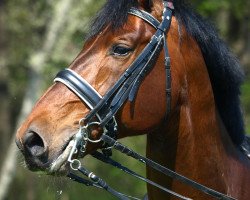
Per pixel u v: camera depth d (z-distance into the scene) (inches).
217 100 339.0
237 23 940.6
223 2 820.0
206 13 816.3
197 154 324.5
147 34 314.8
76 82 306.5
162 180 326.3
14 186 1102.4
